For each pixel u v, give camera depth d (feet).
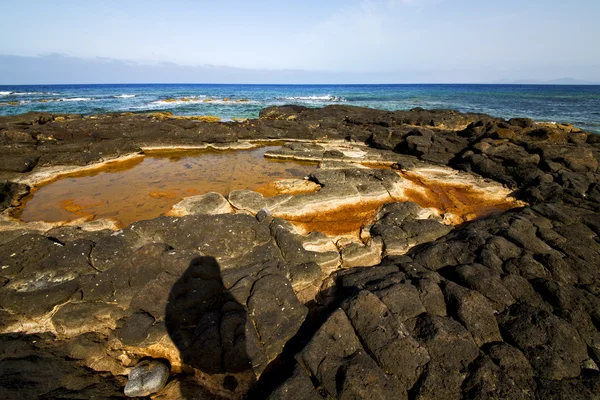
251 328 18.31
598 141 53.47
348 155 59.36
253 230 27.27
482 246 25.04
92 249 25.12
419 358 15.93
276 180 47.88
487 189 43.88
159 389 16.52
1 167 46.73
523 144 50.29
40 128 64.69
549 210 31.53
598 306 19.07
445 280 21.45
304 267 24.00
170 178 48.32
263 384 16.67
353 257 26.55
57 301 20.74
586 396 14.67
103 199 39.73
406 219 32.63
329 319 17.66
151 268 22.85
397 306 19.10
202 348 17.26
